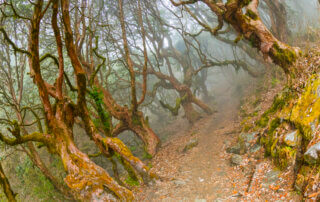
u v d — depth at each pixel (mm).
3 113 19391
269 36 13688
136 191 12812
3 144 14367
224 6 14977
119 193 10039
